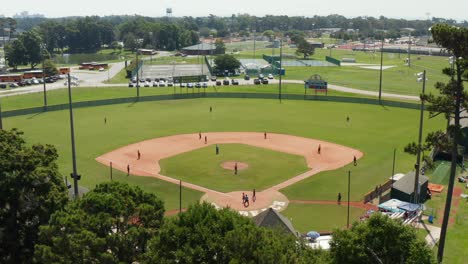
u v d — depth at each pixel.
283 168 96.94
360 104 167.38
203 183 88.00
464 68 51.53
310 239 62.34
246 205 77.81
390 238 40.97
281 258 36.00
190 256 36.50
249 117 146.12
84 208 43.50
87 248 39.38
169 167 97.12
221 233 39.31
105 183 47.50
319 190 85.00
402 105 159.88
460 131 54.53
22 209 48.97
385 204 74.31
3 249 47.53
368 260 40.09
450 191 56.47
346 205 78.31
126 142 116.19
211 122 139.00
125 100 170.00
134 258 41.81
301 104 167.50
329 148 112.12
